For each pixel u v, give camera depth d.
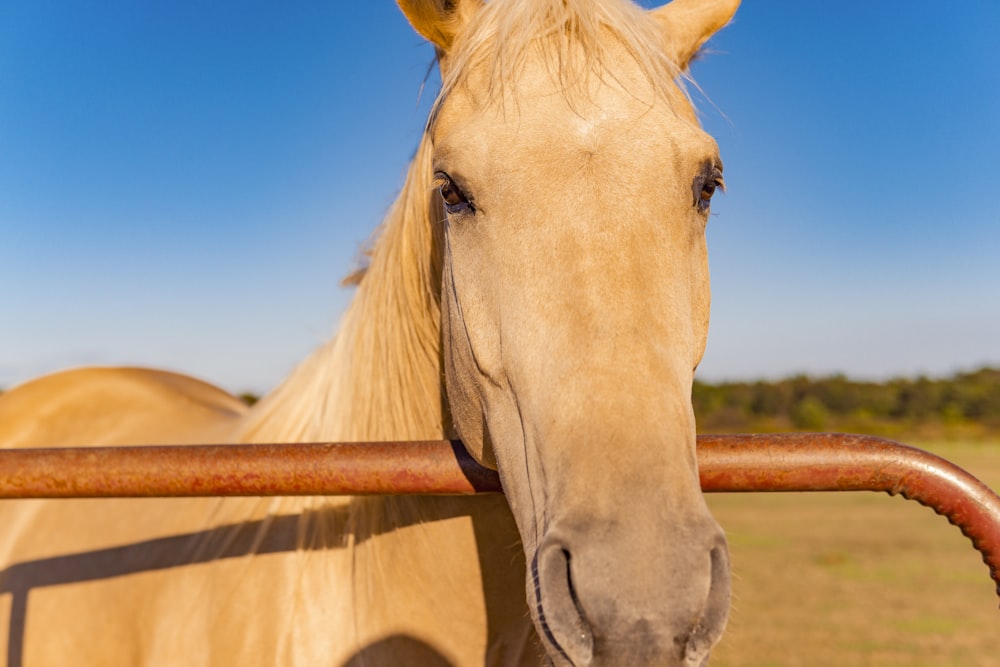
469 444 1.26
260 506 1.58
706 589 0.86
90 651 1.69
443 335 1.34
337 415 1.57
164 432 2.19
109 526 1.85
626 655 0.83
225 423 2.13
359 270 1.75
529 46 1.18
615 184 1.08
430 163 1.40
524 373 1.05
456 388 1.27
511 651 1.44
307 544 1.51
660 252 1.07
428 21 1.35
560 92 1.14
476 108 1.19
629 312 1.02
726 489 1.18
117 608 1.69
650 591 0.84
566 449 0.96
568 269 1.05
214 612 1.54
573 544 0.89
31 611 1.80
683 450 0.95
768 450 1.17
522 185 1.09
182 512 1.73
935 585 6.65
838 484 1.17
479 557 1.39
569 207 1.07
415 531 1.41
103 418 2.38
